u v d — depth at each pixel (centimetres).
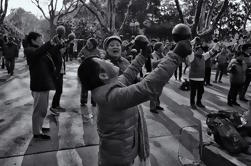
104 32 1852
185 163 333
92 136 455
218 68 1102
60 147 409
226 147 293
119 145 177
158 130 492
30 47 413
